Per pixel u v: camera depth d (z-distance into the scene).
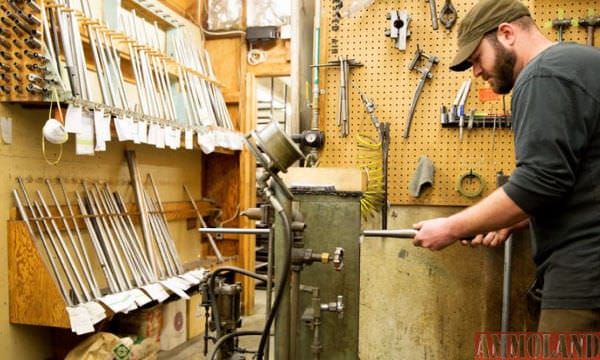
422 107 2.13
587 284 1.16
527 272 1.96
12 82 2.28
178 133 3.19
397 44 2.13
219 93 4.22
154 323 3.13
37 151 2.60
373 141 2.15
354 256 1.38
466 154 2.08
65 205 2.77
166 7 3.84
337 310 1.32
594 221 1.16
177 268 3.53
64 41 2.48
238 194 4.46
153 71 3.40
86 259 2.72
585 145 1.14
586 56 1.16
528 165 1.13
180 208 4.01
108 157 3.20
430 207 2.12
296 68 2.36
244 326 3.98
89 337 2.63
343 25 2.21
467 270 2.05
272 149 1.22
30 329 2.56
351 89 2.21
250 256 4.45
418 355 2.10
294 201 1.39
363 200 2.09
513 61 1.32
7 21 2.22
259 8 4.34
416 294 2.10
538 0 1.99
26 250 2.37
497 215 1.18
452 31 2.09
